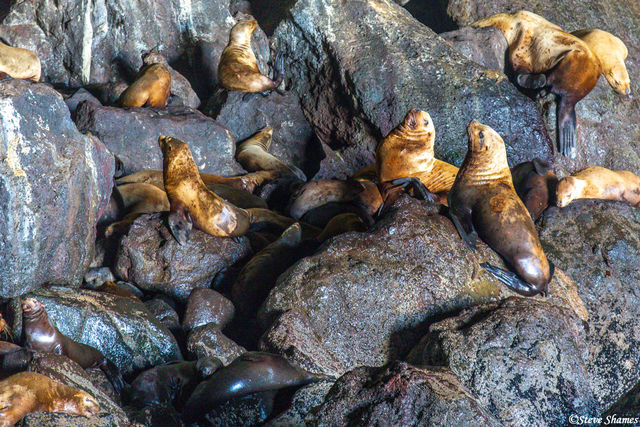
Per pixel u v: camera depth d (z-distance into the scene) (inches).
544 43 1412.4
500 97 1289.4
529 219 827.4
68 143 835.4
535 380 661.9
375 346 770.2
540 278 810.8
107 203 944.3
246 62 1407.5
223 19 1592.0
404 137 990.4
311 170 1413.6
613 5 1759.4
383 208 955.3
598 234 986.1
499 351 670.5
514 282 812.0
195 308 824.9
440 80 1306.6
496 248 823.1
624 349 887.7
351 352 765.9
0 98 745.0
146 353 747.4
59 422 532.1
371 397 533.6
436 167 1010.1
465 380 661.3
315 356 714.2
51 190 780.0
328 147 1366.9
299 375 637.9
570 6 1712.6
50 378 554.3
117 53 1501.0
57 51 1501.0
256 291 874.8
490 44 1450.5
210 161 1274.6
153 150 1235.2
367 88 1315.2
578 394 671.8
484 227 824.9
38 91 799.7
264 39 1560.0
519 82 1398.9
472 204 839.7
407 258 800.9
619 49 1470.2
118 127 1213.1
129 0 1481.3
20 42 1478.8
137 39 1501.0
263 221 1062.4
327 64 1381.6
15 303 729.0
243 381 615.5
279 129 1409.9
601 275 938.1
